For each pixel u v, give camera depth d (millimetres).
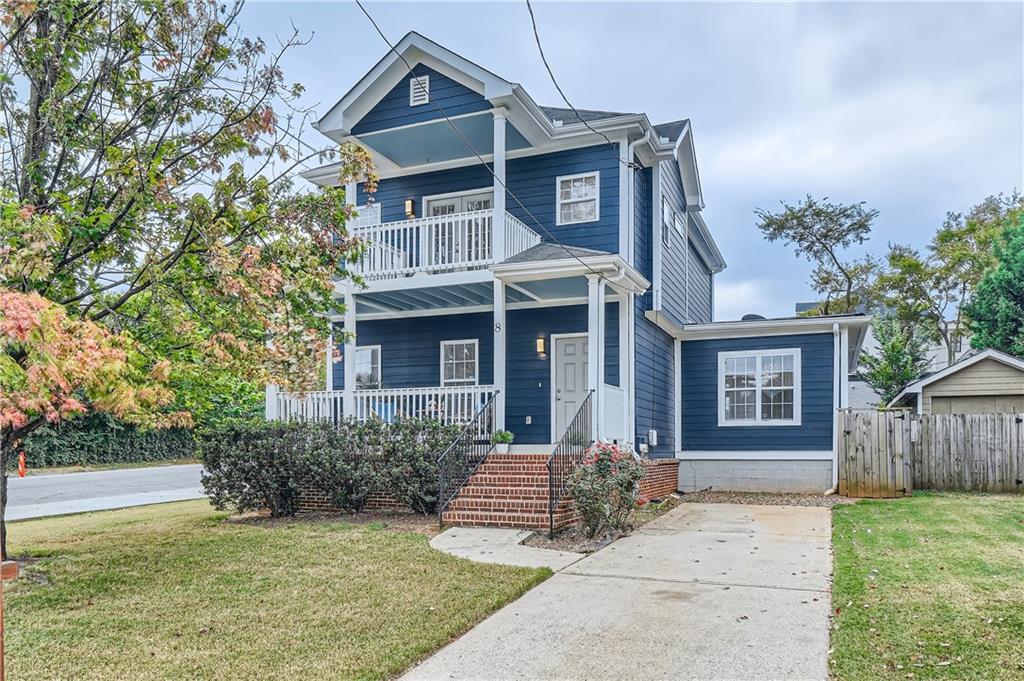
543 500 10445
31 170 7176
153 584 7168
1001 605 5871
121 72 7836
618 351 14055
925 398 17250
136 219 7438
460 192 15398
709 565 7938
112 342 6367
